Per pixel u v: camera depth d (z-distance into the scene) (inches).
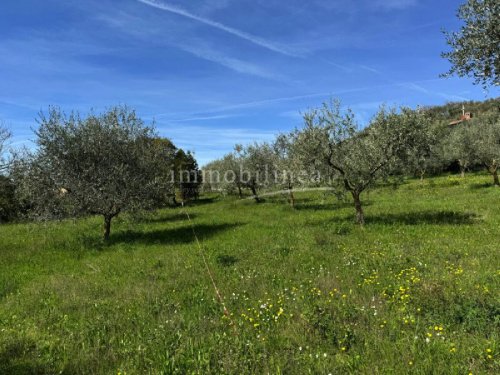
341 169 677.9
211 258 478.9
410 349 200.1
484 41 331.6
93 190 637.3
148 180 706.8
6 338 257.6
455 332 215.6
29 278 449.7
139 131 722.8
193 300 320.2
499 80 335.6
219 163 1622.8
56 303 342.3
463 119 2701.8
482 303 242.7
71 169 647.8
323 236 550.3
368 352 200.2
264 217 904.3
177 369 198.1
